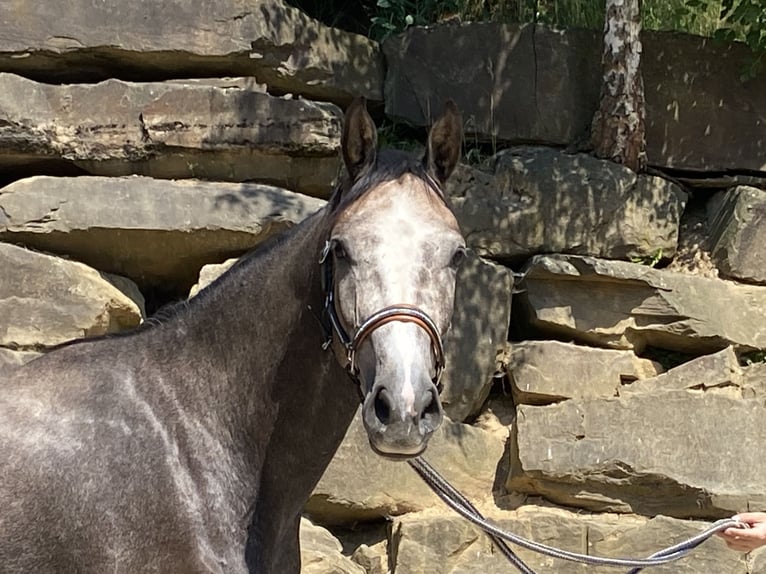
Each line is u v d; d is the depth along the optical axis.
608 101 5.32
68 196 4.62
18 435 2.60
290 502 2.80
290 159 4.92
